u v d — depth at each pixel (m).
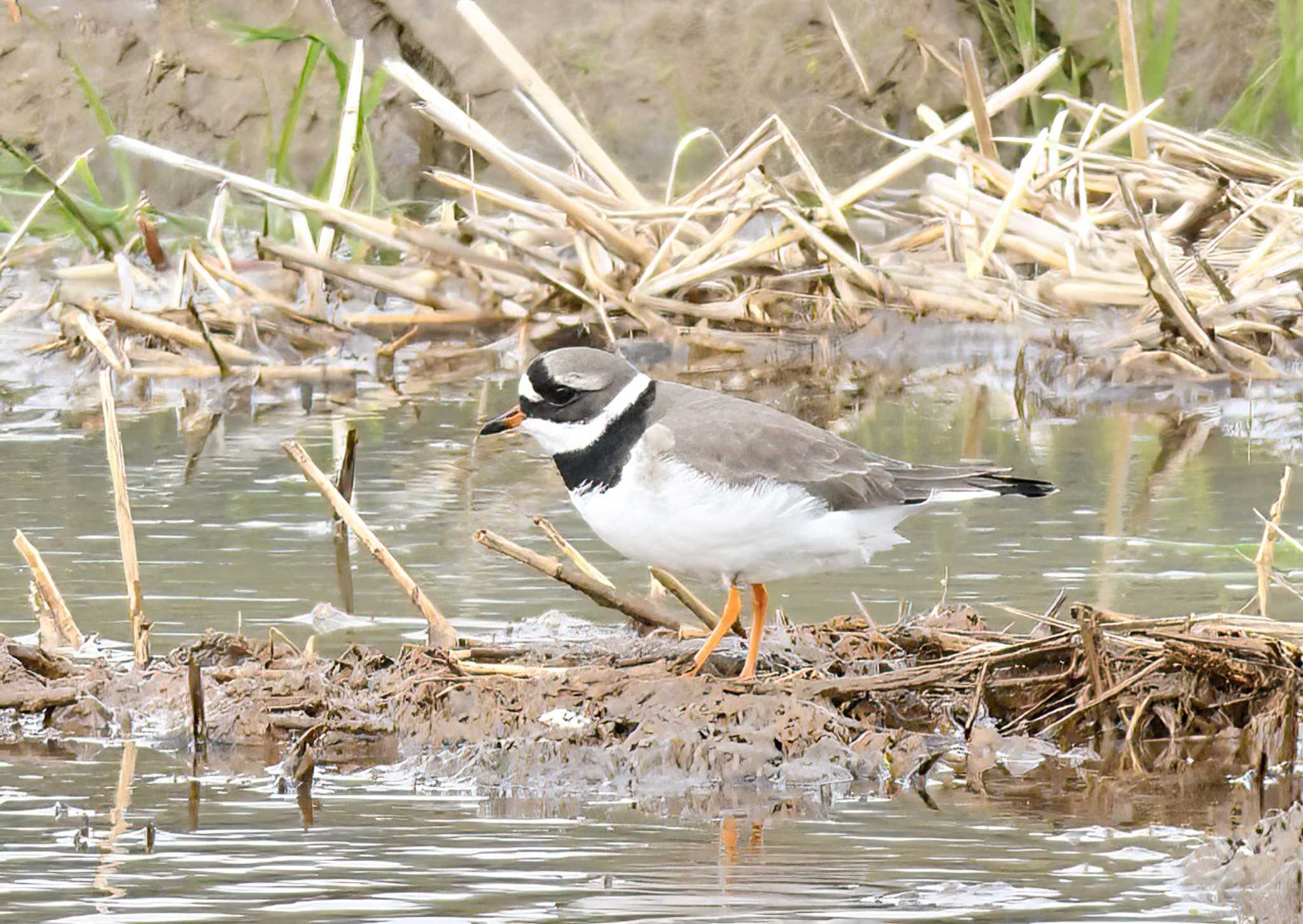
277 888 7.07
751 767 8.71
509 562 12.31
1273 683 9.48
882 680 9.46
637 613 10.79
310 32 23.62
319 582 11.77
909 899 6.97
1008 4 24.16
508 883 7.13
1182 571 11.69
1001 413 16.56
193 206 23.45
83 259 21.50
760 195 19.09
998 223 19.05
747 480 9.27
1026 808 8.18
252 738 9.34
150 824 7.89
